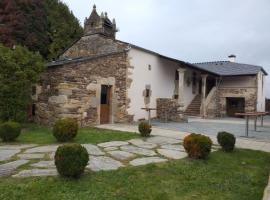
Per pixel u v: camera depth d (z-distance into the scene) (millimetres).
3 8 23562
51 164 5648
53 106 11211
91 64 11977
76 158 4750
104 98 12977
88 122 11883
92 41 16094
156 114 16641
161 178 5184
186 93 20531
